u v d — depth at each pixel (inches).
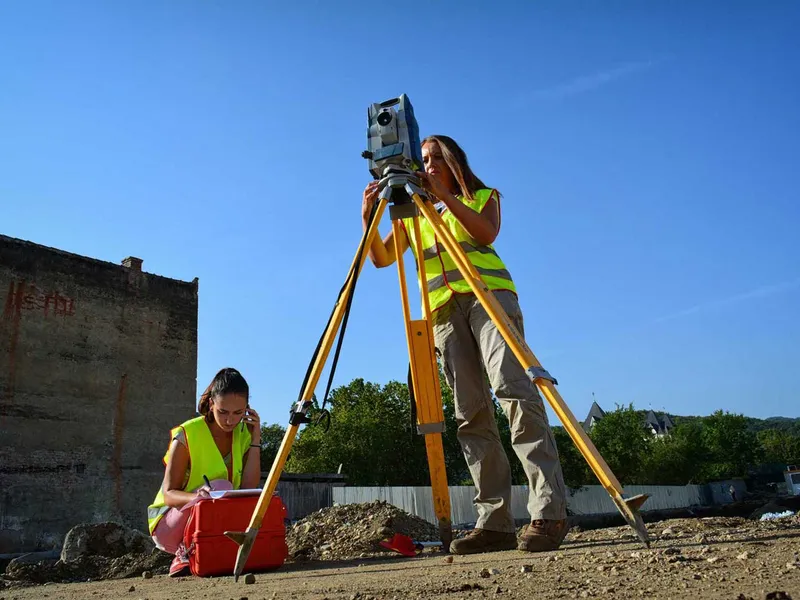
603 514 1113.4
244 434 136.3
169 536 124.3
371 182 112.4
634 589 57.7
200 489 119.5
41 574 176.2
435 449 128.3
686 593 53.4
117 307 767.7
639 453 1749.5
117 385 744.3
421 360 126.3
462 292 119.9
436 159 129.2
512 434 112.1
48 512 655.8
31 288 695.7
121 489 717.3
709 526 135.1
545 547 104.0
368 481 1221.1
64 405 694.5
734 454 2060.8
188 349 826.2
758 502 1365.7
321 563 137.4
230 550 115.6
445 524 131.5
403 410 1321.4
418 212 118.5
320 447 1248.8
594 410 3265.3
